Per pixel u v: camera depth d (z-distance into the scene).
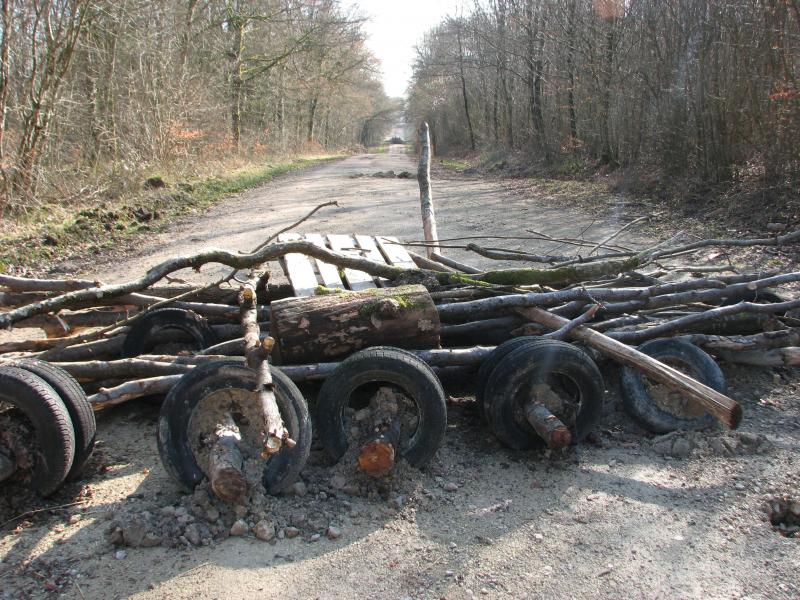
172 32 21.98
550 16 23.53
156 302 5.51
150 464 4.16
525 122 30.53
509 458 4.24
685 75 14.20
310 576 3.16
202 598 3.02
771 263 8.22
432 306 4.63
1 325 4.50
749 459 4.12
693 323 5.15
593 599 2.99
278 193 19.80
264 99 37.97
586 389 4.25
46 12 13.38
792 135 11.02
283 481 3.72
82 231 11.74
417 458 3.99
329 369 4.44
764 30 11.55
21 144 13.08
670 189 14.23
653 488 3.85
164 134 20.22
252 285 5.43
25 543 3.40
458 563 3.24
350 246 6.71
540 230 11.63
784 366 5.28
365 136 108.81
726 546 3.33
